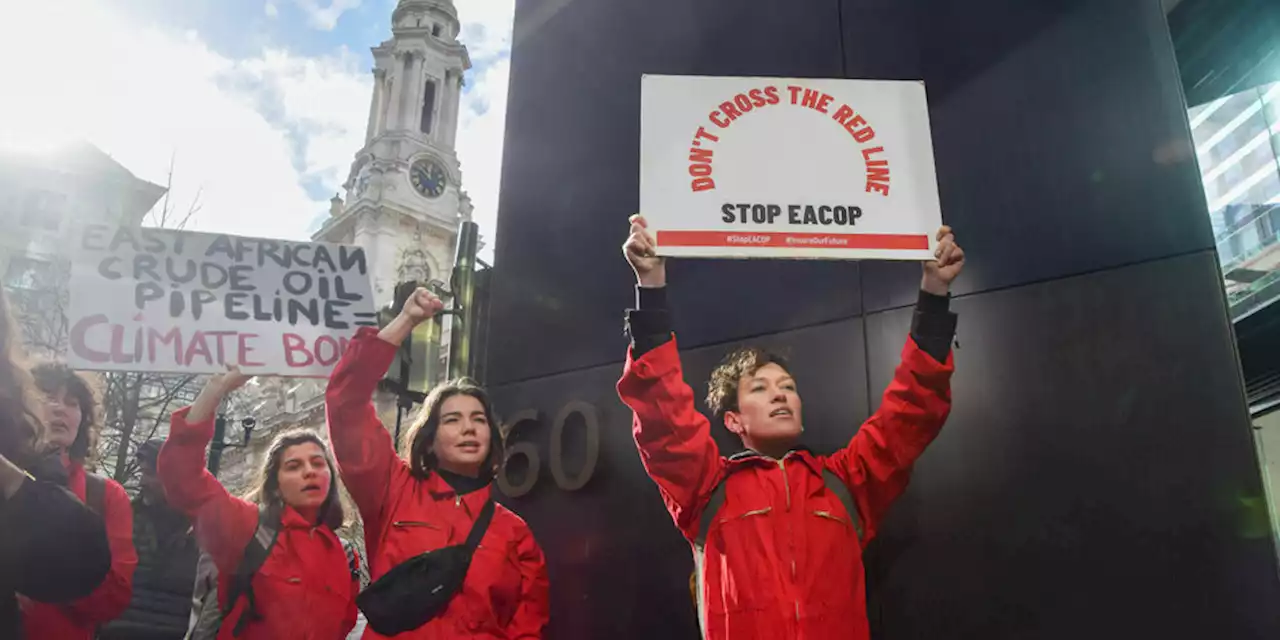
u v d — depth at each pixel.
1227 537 2.74
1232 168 7.98
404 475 2.85
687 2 4.69
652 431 2.56
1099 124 3.38
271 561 2.95
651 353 2.56
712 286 4.07
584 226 4.59
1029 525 3.05
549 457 4.21
